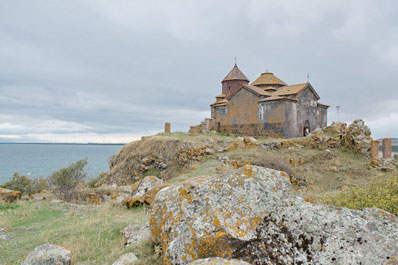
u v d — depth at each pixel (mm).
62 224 10992
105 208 13656
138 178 31469
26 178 23172
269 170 5633
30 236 9562
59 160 117062
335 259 3867
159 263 5797
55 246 6855
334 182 21438
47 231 9875
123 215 11602
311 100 40000
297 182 21125
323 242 4102
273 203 4934
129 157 34875
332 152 28688
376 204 7996
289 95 37938
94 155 168625
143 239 7414
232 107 41500
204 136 36656
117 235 8742
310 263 3955
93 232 9148
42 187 23062
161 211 6531
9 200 16281
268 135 36875
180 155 30266
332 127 32406
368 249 3807
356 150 28750
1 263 7074
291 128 35906
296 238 4301
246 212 4848
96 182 35594
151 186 14305
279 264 4082
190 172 23281
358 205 8445
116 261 6199
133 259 6164
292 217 4566
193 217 4992
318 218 4398
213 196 5164
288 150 28797
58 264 6273
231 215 4781
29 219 12617
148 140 36469
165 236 5445
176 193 6070
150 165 32500
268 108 37000
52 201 16938
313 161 26453
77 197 19359
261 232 4570
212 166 24453
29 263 6148
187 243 4652
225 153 28594
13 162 103062
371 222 4148
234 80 50062
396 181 9617
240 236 4488
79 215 12742
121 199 14125
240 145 30562
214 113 44500
